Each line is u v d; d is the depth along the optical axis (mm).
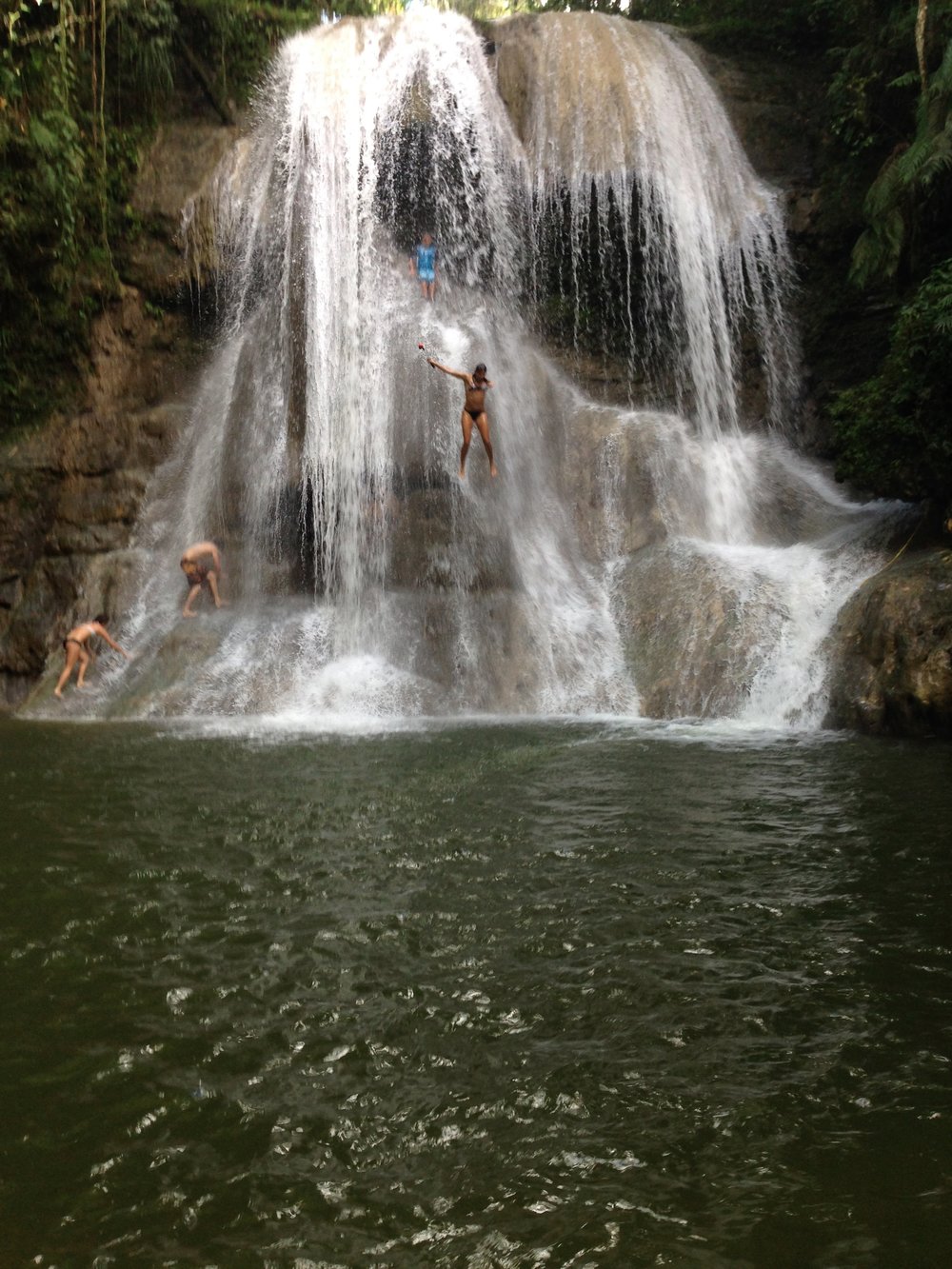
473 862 6125
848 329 18766
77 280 17703
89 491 17141
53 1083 3668
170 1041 3971
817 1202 2936
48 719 13344
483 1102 3502
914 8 16922
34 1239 2844
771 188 19844
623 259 19219
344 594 14586
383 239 18047
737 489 16297
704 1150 3205
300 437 15781
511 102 19234
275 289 17688
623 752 9609
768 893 5496
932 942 4797
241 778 8680
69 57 17719
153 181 18484
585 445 16328
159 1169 3160
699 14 24250
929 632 10461
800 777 8328
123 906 5445
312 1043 3936
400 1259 2740
